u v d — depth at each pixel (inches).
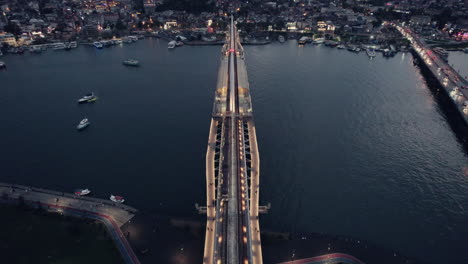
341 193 5738.2
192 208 5295.3
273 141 7298.2
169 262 4109.3
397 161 6702.8
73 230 4525.1
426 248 4667.8
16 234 4512.8
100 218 4820.4
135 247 4306.1
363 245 4488.2
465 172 6402.6
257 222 4554.6
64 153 6924.2
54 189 5723.4
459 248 4677.7
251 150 6353.3
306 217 5196.9
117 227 4650.6
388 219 5191.9
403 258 4303.6
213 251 3964.1
